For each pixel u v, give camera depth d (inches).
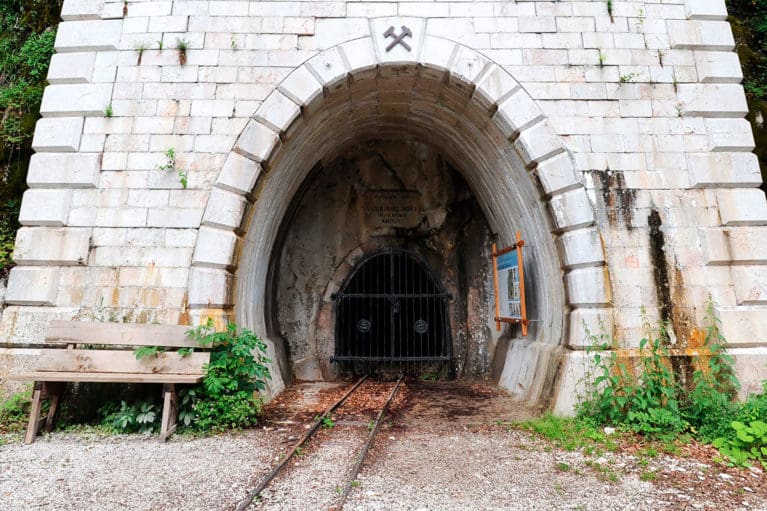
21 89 338.6
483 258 456.4
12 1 379.6
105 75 289.7
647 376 245.8
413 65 297.7
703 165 280.2
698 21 302.0
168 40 294.4
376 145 460.4
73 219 271.6
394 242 474.6
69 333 241.6
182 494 159.8
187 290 263.0
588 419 243.8
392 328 452.4
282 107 286.5
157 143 280.5
